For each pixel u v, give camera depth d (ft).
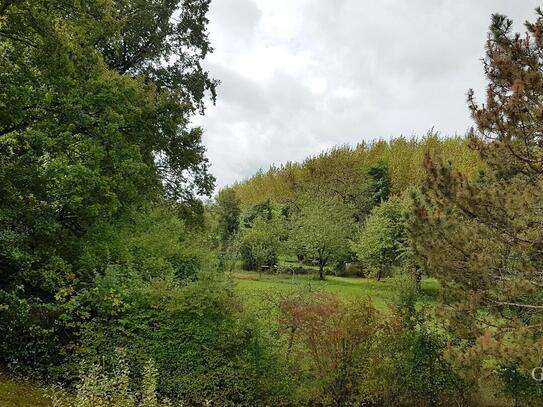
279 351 41.32
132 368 37.27
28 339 36.09
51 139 40.01
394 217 143.43
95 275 39.52
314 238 154.61
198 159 73.46
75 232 46.68
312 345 41.60
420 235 32.53
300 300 43.57
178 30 74.79
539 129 27.04
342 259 158.61
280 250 164.66
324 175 279.49
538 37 27.84
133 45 70.79
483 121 29.35
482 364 39.32
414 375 42.34
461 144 237.86
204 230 79.71
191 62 77.25
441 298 31.94
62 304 36.70
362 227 187.62
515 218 29.37
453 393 42.11
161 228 56.75
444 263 30.96
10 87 37.60
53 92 40.88
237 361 39.63
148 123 63.31
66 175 41.16
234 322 39.91
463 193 30.22
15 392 30.53
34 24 36.32
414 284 44.70
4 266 38.09
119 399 29.66
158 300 38.60
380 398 42.78
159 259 46.09
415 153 265.13
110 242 45.70
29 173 38.45
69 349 37.04
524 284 26.91
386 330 42.57
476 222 30.96
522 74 26.86
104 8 41.34
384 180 246.68
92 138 45.98
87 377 29.04
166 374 38.09
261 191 328.70
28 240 38.55
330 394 41.57
